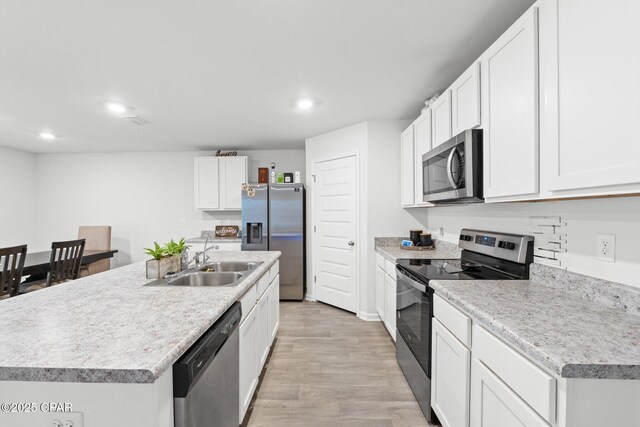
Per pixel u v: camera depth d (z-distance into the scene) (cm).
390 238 331
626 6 81
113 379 74
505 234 182
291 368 231
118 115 309
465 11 154
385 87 246
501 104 140
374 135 330
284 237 408
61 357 79
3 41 175
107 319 108
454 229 268
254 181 484
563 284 139
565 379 77
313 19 160
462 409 129
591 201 127
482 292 138
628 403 77
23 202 473
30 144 433
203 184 455
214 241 428
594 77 91
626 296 110
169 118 322
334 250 374
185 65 207
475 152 159
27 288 294
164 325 102
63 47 182
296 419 175
